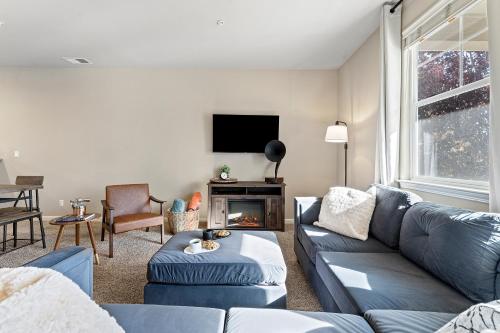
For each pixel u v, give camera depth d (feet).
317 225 8.39
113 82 14.03
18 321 2.46
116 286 7.31
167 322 3.57
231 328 3.43
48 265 3.73
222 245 6.79
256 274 5.74
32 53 12.07
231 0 8.04
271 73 14.16
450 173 6.88
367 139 10.69
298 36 10.39
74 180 14.17
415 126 8.17
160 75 14.10
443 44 7.07
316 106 14.25
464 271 4.20
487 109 5.81
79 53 12.09
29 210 10.53
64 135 14.08
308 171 14.40
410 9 7.94
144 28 9.74
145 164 14.24
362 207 7.61
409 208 6.27
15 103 13.96
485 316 2.41
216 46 11.30
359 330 3.39
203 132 14.25
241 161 14.29
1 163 14.06
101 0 7.97
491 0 4.72
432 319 3.52
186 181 14.28
